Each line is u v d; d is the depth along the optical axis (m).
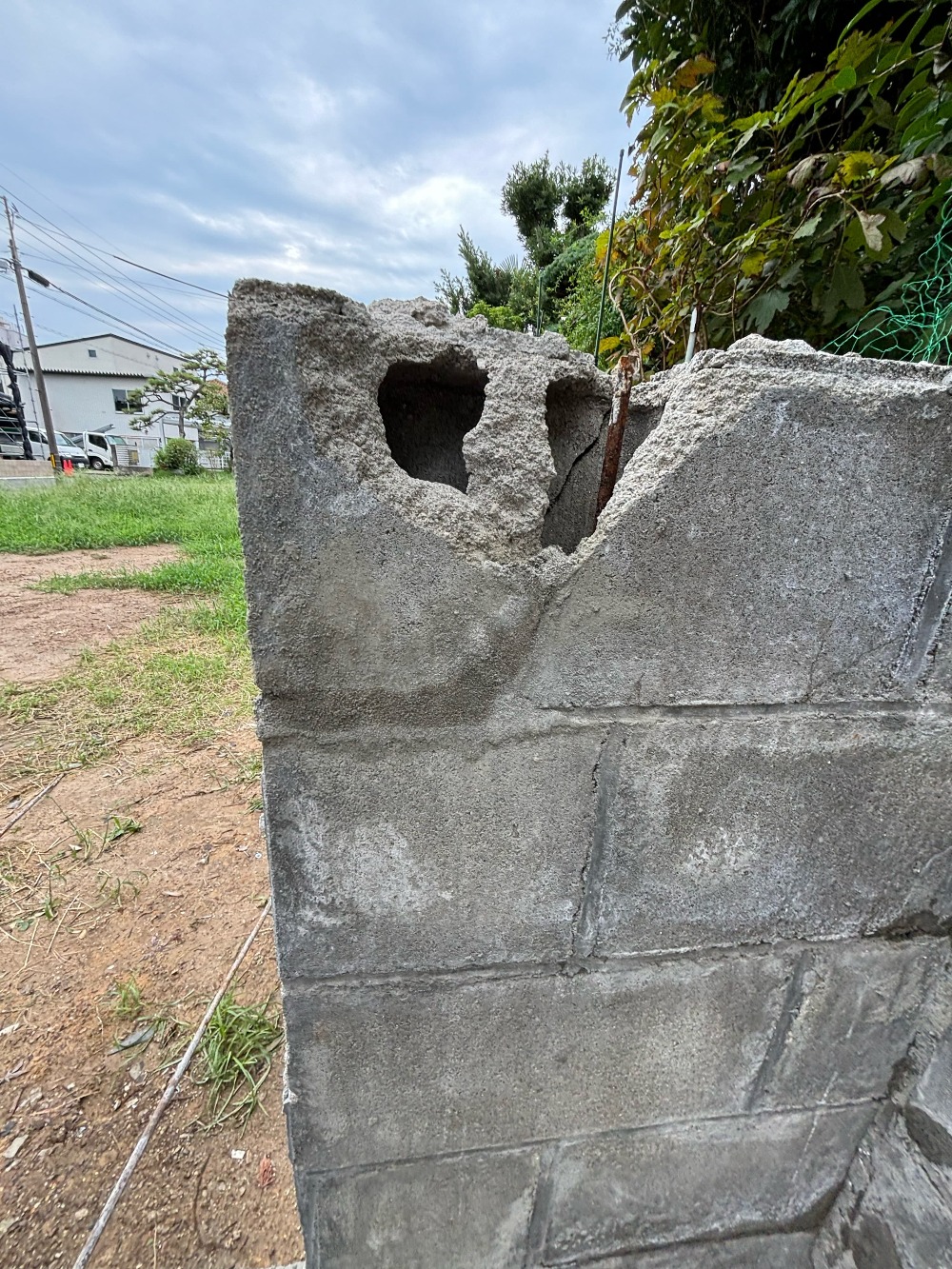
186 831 2.28
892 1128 1.08
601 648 0.74
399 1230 0.99
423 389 0.75
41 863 2.10
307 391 0.60
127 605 5.10
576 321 4.38
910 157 1.18
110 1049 1.50
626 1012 0.92
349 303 0.62
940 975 1.01
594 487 0.83
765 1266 1.19
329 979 0.81
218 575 5.88
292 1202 1.22
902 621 0.81
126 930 1.84
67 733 2.95
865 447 0.73
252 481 0.61
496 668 0.71
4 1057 1.47
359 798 0.73
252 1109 1.38
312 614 0.66
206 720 3.09
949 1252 0.96
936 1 1.11
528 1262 1.08
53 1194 1.23
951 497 0.77
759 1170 1.10
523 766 0.76
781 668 0.80
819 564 0.76
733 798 0.84
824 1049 1.02
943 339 1.17
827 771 0.86
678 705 0.78
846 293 1.29
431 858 0.78
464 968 0.84
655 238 1.77
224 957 1.75
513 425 0.69
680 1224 1.12
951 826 0.93
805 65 1.61
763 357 0.69
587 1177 1.02
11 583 5.76
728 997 0.95
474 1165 0.96
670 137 1.59
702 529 0.72
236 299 0.57
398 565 0.66
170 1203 1.22
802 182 1.24
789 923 0.93
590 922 0.85
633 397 0.80
